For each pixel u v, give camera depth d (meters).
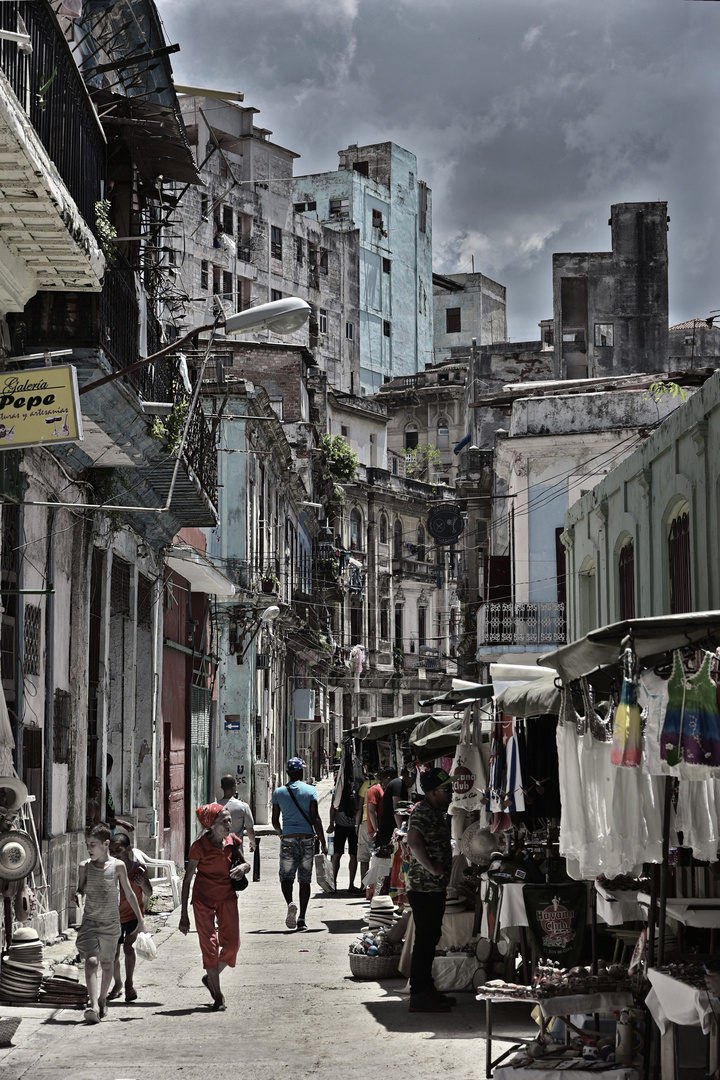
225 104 66.00
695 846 7.89
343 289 77.31
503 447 32.03
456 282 93.94
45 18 10.77
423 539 77.31
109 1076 8.12
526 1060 7.61
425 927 10.40
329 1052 8.84
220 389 34.62
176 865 23.52
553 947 9.34
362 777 21.39
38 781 13.60
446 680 77.31
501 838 11.66
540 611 31.41
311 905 18.67
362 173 87.75
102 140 13.18
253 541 36.12
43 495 13.84
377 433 74.69
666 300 44.56
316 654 55.94
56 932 13.87
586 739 7.99
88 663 16.41
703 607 15.08
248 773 34.47
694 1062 7.73
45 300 12.12
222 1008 10.61
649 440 17.83
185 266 61.19
